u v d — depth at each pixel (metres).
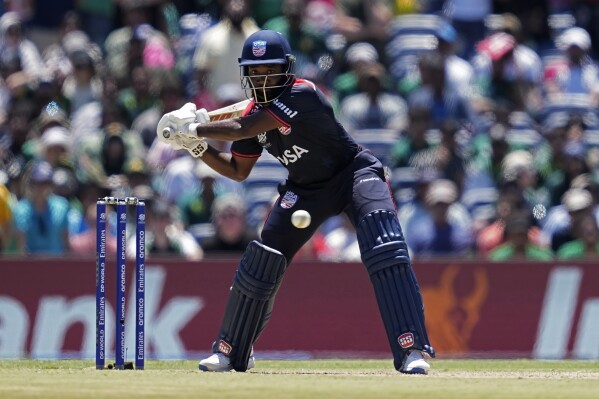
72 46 53.38
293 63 24.89
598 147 52.69
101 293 25.89
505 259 38.78
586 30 61.03
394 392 19.70
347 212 25.59
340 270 37.81
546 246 45.56
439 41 52.78
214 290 37.47
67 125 49.22
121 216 25.78
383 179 25.58
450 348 37.91
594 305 38.56
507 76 54.00
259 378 22.88
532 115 54.41
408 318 24.77
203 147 25.75
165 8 54.97
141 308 25.91
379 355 37.59
